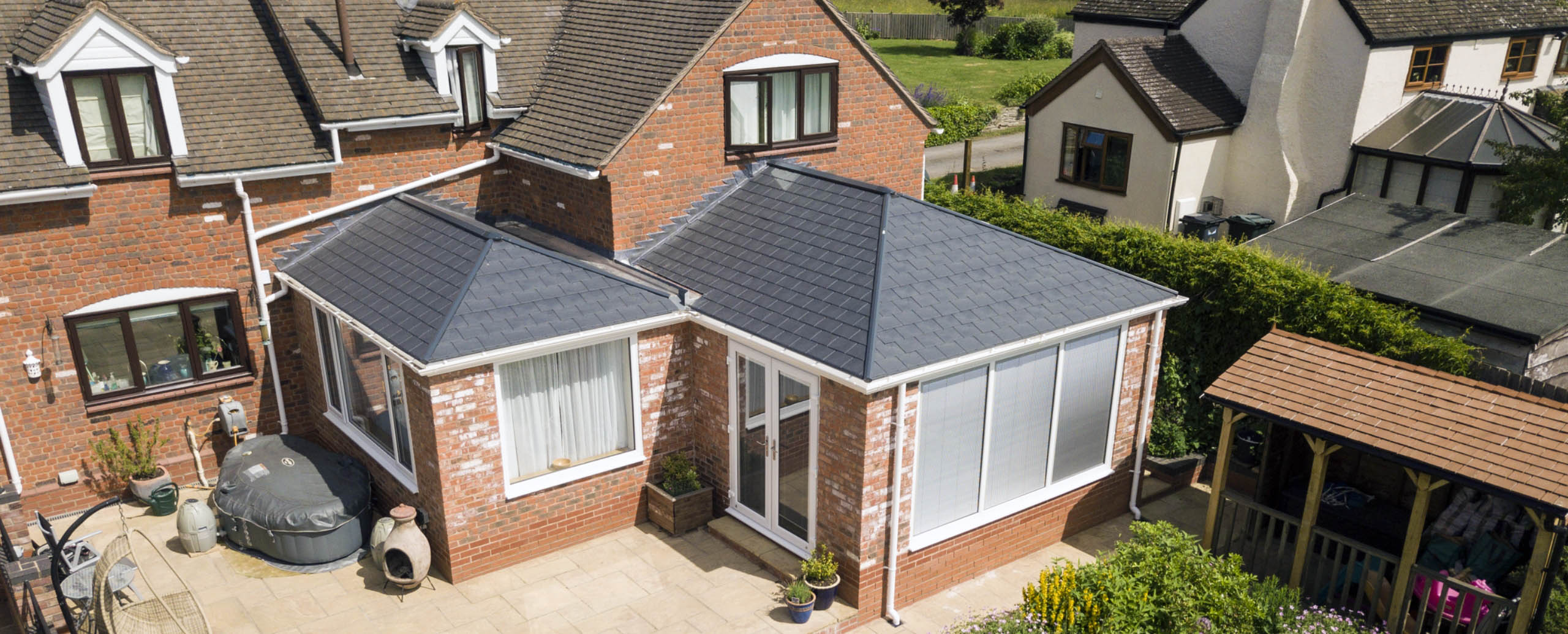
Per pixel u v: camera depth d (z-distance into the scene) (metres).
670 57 15.20
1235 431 15.66
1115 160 27.17
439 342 11.66
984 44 60.16
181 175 13.63
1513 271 17.56
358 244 14.95
